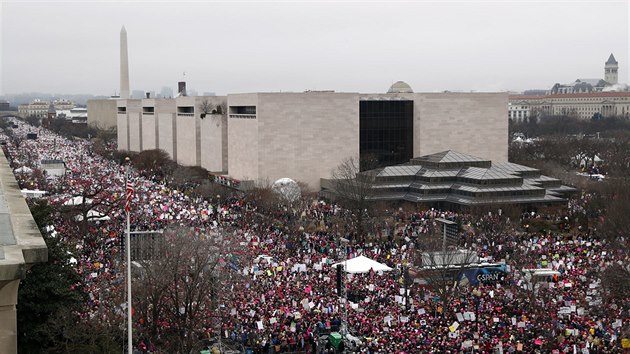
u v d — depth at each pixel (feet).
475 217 542.98
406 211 601.62
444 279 317.83
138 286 276.62
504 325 282.36
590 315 297.12
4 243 83.15
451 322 283.79
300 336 271.90
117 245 363.97
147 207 513.45
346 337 258.98
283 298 308.81
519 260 389.80
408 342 255.09
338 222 529.86
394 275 355.36
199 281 303.07
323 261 379.55
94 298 282.77
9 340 75.97
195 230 395.14
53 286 203.92
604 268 346.74
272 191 631.56
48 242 225.15
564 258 398.83
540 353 250.78
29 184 629.92
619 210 486.79
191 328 264.11
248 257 375.86
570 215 568.41
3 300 75.51
